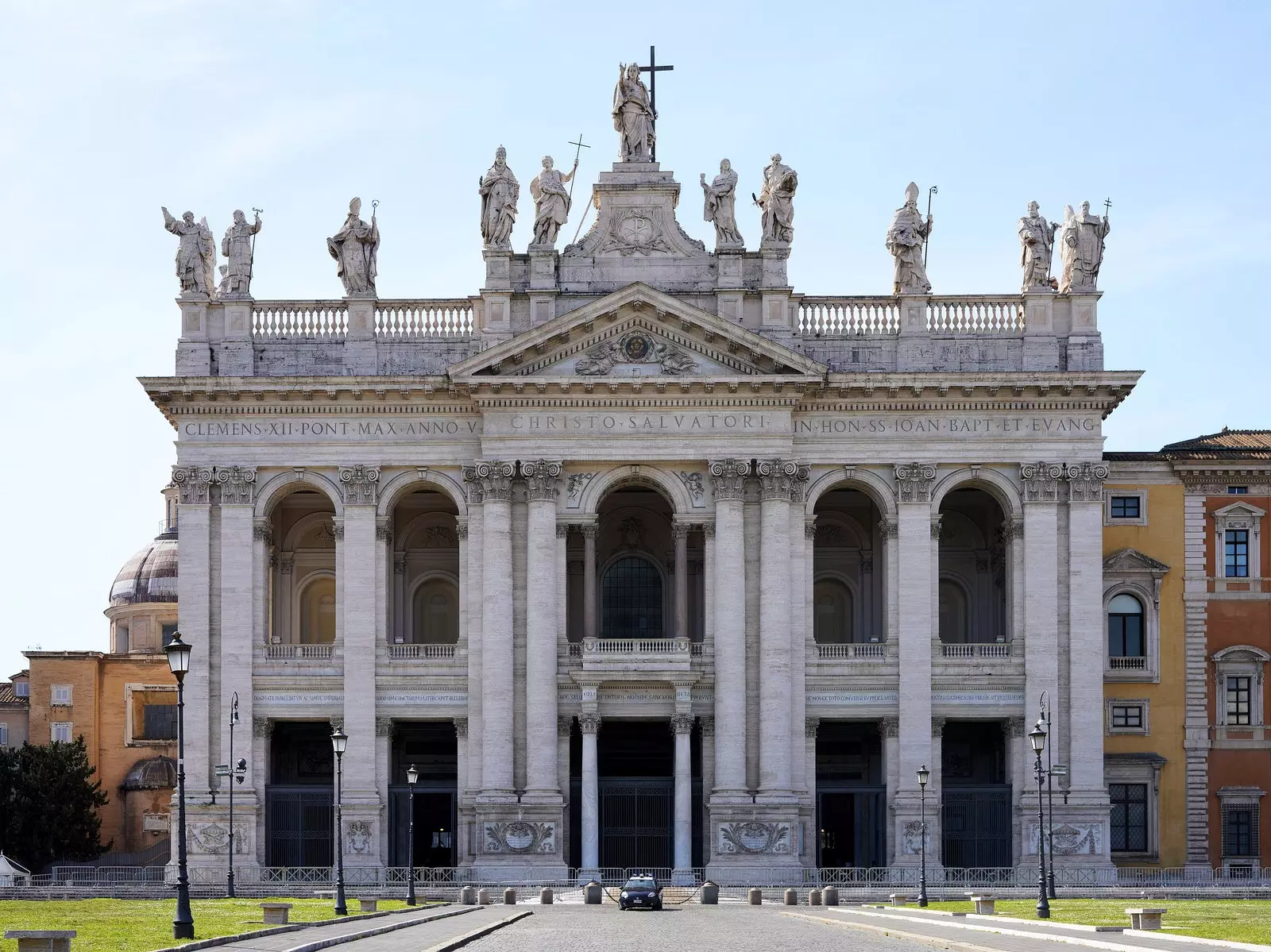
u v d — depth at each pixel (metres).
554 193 89.06
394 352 89.25
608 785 88.00
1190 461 92.94
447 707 87.81
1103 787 86.75
